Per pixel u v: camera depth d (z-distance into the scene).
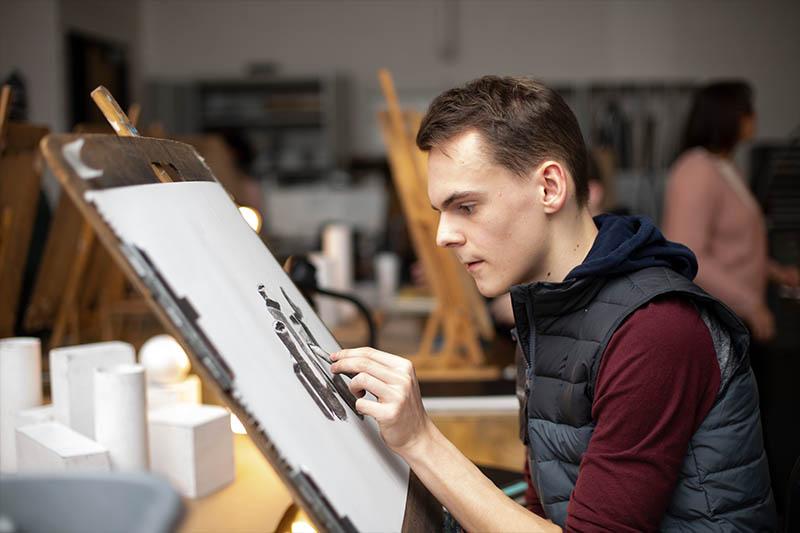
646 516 0.87
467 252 0.98
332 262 2.76
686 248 1.06
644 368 0.89
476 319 2.73
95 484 0.42
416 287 3.54
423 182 2.27
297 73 7.72
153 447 1.12
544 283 0.96
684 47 7.32
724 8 7.25
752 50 7.24
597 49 7.44
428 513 0.94
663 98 7.35
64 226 2.32
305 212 5.18
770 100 7.23
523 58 7.52
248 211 1.69
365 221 5.25
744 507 0.94
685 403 0.89
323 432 0.78
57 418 1.20
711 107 2.56
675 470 0.89
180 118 7.61
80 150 0.65
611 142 7.17
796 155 4.15
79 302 2.54
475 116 0.95
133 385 1.06
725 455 0.92
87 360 1.19
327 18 7.69
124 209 0.66
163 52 7.79
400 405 0.86
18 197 2.00
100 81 6.82
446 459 0.88
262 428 0.67
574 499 0.90
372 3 7.64
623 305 0.94
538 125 0.96
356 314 2.96
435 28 7.59
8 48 6.12
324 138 7.85
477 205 0.96
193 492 1.10
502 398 1.94
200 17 7.75
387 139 2.46
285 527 1.01
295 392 0.78
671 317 0.91
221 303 0.74
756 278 2.61
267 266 0.99
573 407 0.97
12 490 0.41
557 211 0.99
